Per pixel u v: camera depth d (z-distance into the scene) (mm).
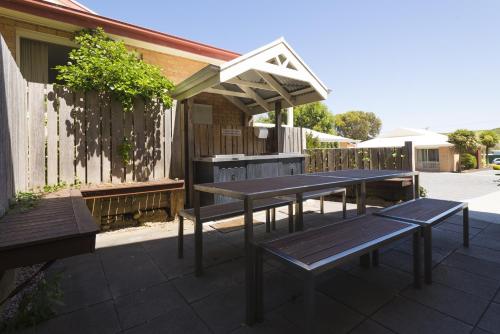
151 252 3422
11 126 2705
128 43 6480
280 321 1954
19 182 3184
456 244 3459
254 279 1957
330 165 7699
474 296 2234
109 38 5945
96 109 4445
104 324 1938
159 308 2150
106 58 4836
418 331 1789
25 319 1903
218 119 8117
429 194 8430
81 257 3246
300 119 31438
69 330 1865
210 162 5246
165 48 6965
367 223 2543
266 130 7309
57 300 1992
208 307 2162
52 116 4078
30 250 1505
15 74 2994
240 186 2658
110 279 2668
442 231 4004
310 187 2666
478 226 4262
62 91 4164
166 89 5242
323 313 2033
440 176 16312
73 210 2428
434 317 1952
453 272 2684
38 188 3898
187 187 5723
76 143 4273
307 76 5984
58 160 4148
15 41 5352
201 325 1920
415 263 2373
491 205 5988
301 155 6734
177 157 5297
